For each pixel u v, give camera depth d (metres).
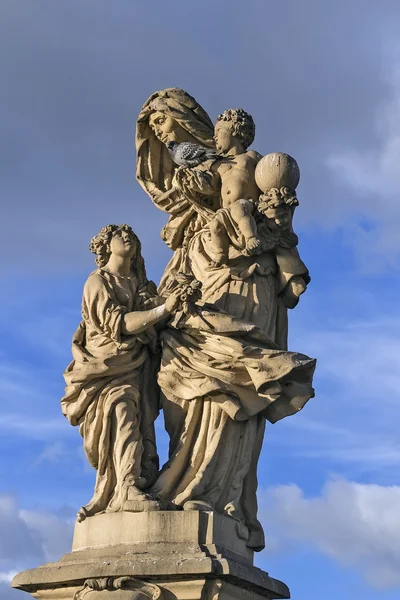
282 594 12.98
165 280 14.41
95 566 12.28
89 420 13.20
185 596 12.07
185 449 13.14
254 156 14.28
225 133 14.39
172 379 13.34
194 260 14.13
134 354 13.42
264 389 13.06
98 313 13.42
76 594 12.37
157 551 12.32
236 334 13.25
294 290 13.92
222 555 12.23
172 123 14.81
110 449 13.12
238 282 13.72
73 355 13.45
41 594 12.70
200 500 12.76
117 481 12.98
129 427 13.09
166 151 15.11
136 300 13.68
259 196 14.03
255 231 13.62
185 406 13.28
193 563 11.98
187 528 12.43
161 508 12.58
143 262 14.05
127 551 12.42
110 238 13.84
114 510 12.79
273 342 13.35
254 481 13.42
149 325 13.28
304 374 13.15
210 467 12.98
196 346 13.38
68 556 12.71
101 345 13.38
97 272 13.75
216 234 13.72
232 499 13.05
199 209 14.26
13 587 12.73
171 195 14.68
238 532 12.91
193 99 14.87
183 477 13.04
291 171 13.93
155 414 13.49
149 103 14.95
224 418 13.15
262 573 12.74
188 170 14.13
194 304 13.30
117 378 13.31
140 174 15.06
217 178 14.19
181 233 14.60
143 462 13.19
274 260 13.97
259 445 13.50
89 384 13.24
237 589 12.40
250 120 14.51
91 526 12.79
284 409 13.28
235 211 13.65
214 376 13.14
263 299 13.75
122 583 12.12
